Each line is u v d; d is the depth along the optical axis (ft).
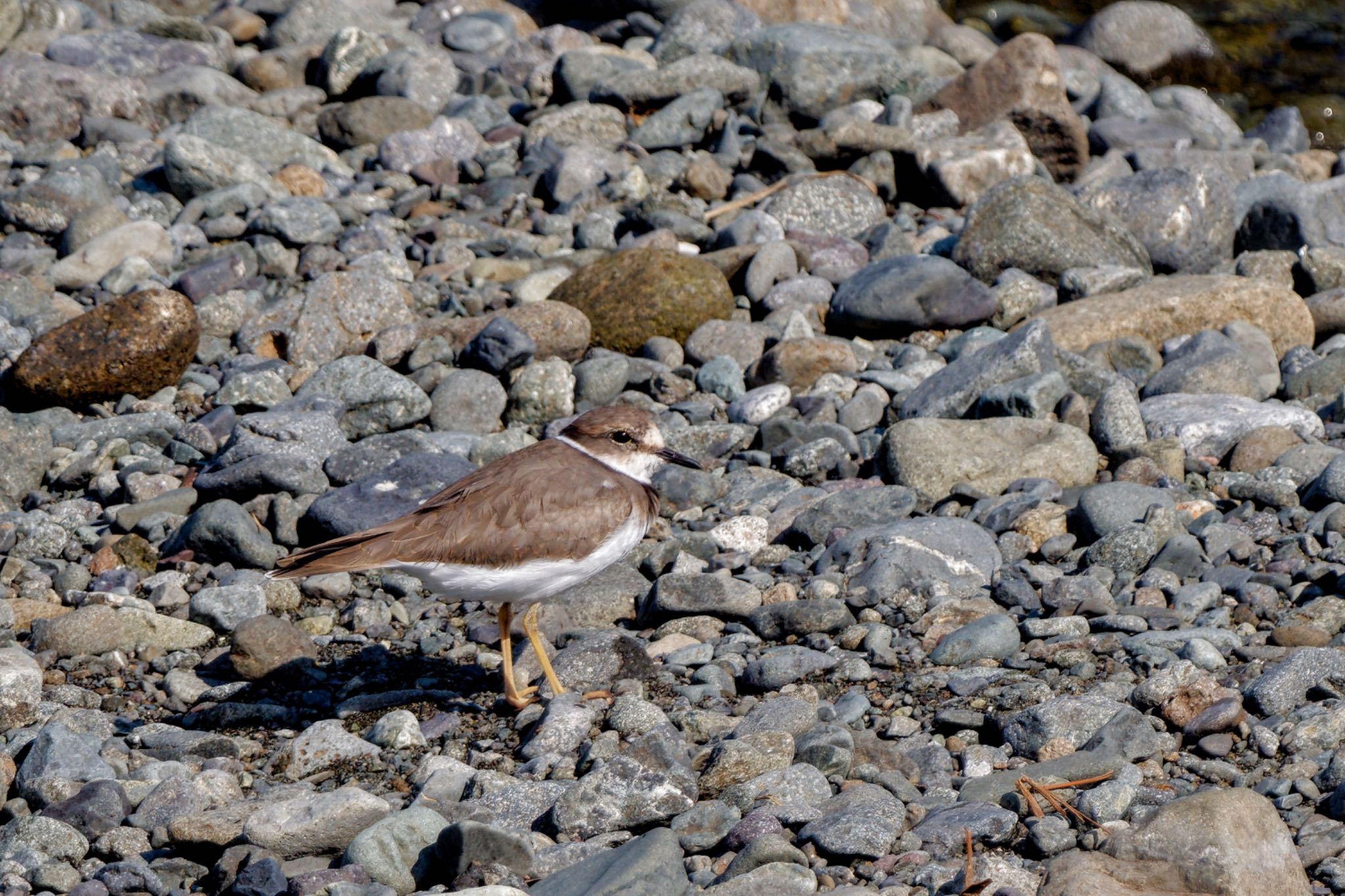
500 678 33.55
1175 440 41.47
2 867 25.38
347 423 45.85
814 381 48.85
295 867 25.86
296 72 76.74
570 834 25.96
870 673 32.01
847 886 23.72
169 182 62.39
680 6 84.53
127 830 26.45
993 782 26.89
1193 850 23.26
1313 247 55.52
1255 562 36.09
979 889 23.48
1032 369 45.03
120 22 81.92
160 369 48.03
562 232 60.80
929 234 60.39
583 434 32.78
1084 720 28.50
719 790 27.17
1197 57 88.43
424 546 29.81
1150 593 34.42
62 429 45.11
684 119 68.59
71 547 40.01
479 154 68.39
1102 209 58.85
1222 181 59.31
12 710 30.71
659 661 33.19
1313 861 24.12
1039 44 70.44
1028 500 38.58
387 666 34.30
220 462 42.27
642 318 51.34
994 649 32.32
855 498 39.40
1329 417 44.47
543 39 80.12
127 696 32.94
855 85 73.31
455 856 24.38
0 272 53.52
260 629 33.71
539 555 30.22
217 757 29.91
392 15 88.48
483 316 50.98
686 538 38.60
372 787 28.66
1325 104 84.94
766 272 54.75
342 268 56.29
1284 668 29.68
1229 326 49.65
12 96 67.92
